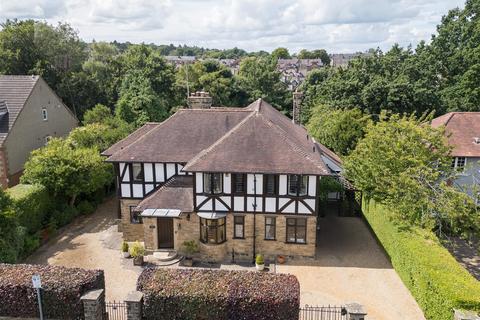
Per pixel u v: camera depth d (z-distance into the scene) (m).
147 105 45.06
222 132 25.03
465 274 16.11
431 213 20.64
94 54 63.34
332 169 28.42
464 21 46.19
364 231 26.36
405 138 23.08
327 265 21.47
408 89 41.47
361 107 42.31
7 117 32.09
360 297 18.31
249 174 21.25
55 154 26.28
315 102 53.97
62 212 26.95
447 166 23.16
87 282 14.70
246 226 21.95
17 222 20.23
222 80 67.88
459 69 45.88
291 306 14.16
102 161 28.09
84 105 50.53
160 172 23.91
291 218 21.69
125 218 24.41
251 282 14.94
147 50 62.78
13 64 46.88
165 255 22.06
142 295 14.61
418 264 17.36
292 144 21.91
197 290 14.43
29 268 15.73
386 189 22.91
